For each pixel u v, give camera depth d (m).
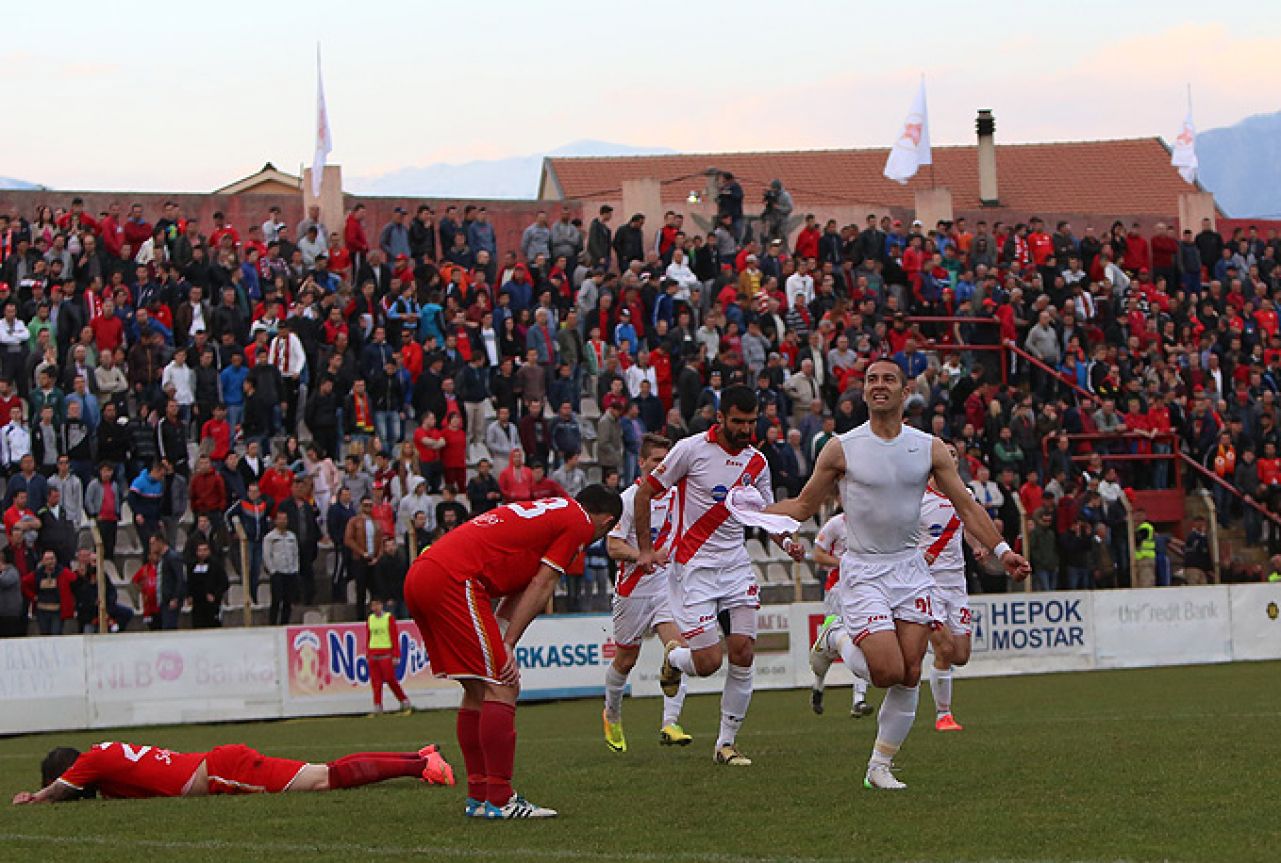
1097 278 38.75
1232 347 38.00
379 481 28.23
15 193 35.28
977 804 9.69
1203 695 20.61
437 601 9.63
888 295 37.19
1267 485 34.91
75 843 9.27
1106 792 10.07
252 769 11.43
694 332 33.38
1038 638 27.45
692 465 12.92
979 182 61.09
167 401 28.30
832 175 62.59
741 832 8.93
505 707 9.72
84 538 28.34
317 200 37.09
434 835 9.16
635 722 19.69
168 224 31.31
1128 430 35.09
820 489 10.53
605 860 8.11
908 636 10.49
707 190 40.03
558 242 34.84
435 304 31.23
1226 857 7.72
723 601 12.95
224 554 26.83
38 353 28.62
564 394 31.47
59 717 23.25
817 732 16.33
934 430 31.34
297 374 29.52
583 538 10.02
